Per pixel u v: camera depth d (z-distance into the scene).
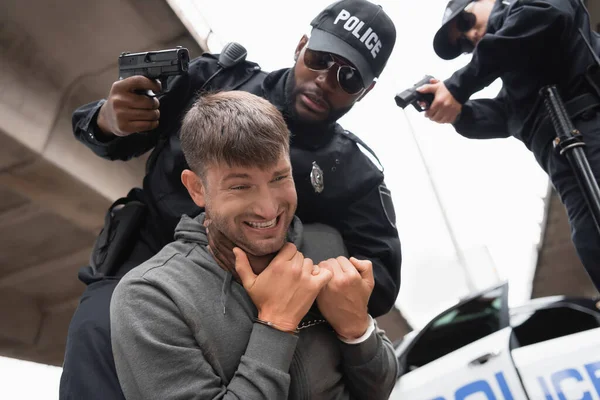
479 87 2.55
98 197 6.17
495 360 2.68
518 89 2.58
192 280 1.39
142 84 1.72
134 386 1.30
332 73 1.88
